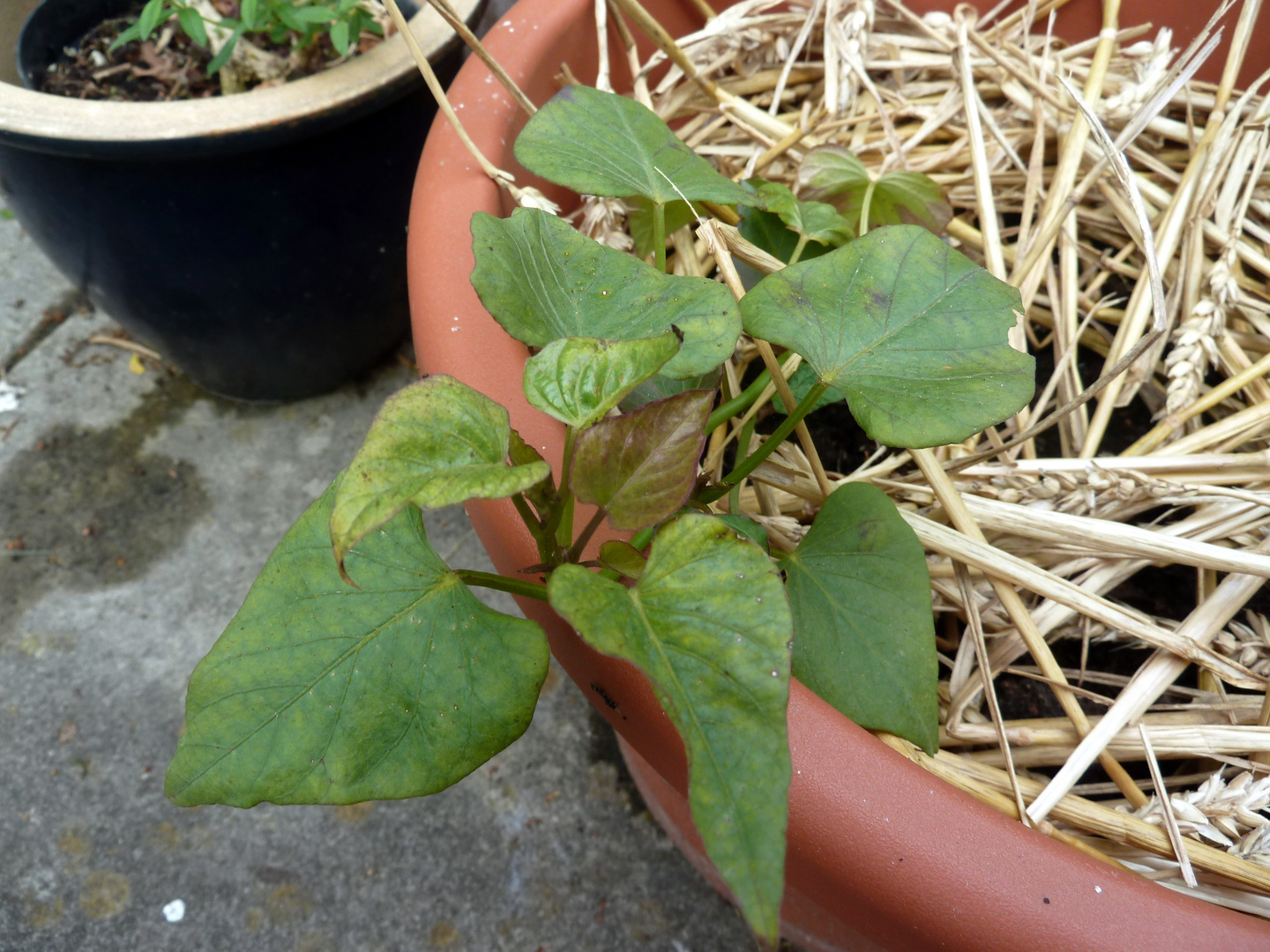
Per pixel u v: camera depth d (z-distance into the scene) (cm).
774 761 23
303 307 66
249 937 56
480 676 29
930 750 31
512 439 28
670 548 26
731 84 51
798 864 28
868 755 27
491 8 77
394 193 62
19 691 63
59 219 57
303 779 28
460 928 56
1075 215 49
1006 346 31
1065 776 33
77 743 62
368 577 30
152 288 61
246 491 73
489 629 29
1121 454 44
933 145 52
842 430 46
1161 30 48
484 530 33
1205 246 48
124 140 50
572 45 45
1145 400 47
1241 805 31
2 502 71
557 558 30
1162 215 47
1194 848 31
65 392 76
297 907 56
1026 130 50
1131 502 39
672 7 48
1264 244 47
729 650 24
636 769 49
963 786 33
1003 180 50
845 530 33
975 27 50
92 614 66
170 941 55
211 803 28
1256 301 46
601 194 35
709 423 36
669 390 37
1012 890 26
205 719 28
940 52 51
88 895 57
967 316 32
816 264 33
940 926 26
